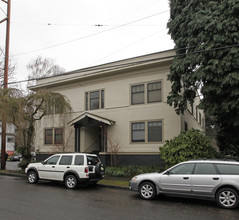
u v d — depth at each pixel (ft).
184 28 42.42
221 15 36.81
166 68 56.65
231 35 34.73
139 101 59.72
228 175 26.14
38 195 31.35
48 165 39.96
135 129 59.47
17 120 51.62
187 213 23.75
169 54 55.72
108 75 64.69
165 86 56.34
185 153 41.22
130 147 59.21
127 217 21.85
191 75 40.09
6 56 61.31
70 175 37.35
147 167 52.85
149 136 57.41
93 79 67.36
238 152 48.75
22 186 38.68
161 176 29.55
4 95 51.37
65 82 71.56
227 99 36.58
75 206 25.64
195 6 41.32
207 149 42.78
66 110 59.00
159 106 56.75
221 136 52.39
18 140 77.30
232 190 25.53
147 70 59.11
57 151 67.92
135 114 59.67
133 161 58.18
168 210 24.81
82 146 66.85
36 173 41.14
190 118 69.00
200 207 26.35
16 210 23.45
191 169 28.30
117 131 61.62
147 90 58.75
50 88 75.56
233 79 34.27
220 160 27.81
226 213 23.91
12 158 125.29
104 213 23.06
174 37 45.96
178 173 28.89
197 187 27.14
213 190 26.30
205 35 37.55
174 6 45.42
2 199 28.48
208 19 36.81
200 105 40.40
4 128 61.82
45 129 74.13
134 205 26.76
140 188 30.55
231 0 35.12
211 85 36.96
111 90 64.13
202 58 37.55
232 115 38.91
